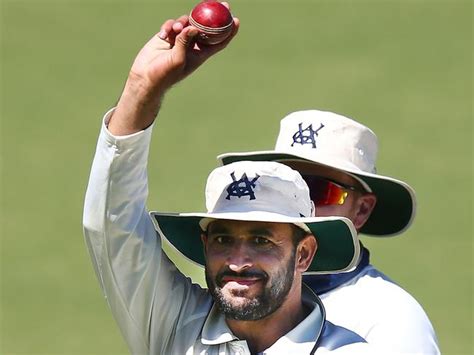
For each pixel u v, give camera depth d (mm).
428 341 27672
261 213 23391
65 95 100938
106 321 71750
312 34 105375
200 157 87750
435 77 98500
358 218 30875
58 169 91875
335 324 27156
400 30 105250
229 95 97312
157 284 24609
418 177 86000
